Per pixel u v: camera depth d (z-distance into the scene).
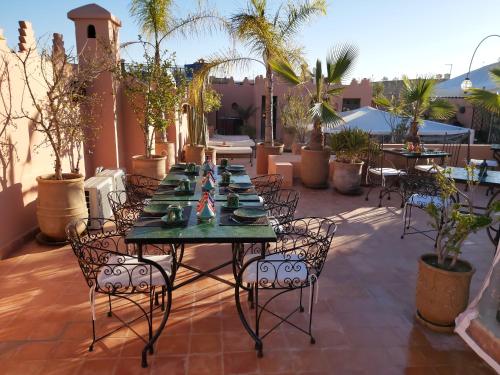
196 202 3.78
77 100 5.98
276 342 3.04
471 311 3.04
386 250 5.00
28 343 2.97
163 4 7.82
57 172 4.82
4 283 3.91
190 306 3.54
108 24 6.78
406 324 3.33
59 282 3.95
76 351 2.89
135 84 7.17
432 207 3.28
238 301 3.05
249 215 3.22
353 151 7.95
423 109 9.53
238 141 15.09
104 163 7.21
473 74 10.14
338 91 8.14
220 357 2.86
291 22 9.23
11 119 4.70
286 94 16.39
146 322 3.27
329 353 2.93
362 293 3.86
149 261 2.84
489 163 8.83
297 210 6.80
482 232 5.71
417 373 2.75
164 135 8.88
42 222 4.77
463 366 2.83
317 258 3.10
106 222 5.71
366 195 7.96
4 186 4.58
